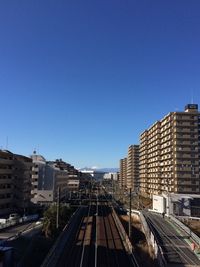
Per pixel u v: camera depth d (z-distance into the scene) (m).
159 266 49.59
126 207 138.50
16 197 106.62
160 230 82.94
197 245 64.12
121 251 59.00
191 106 149.00
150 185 179.50
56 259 50.59
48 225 69.12
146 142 191.50
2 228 73.44
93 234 76.31
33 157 172.50
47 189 142.50
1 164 97.88
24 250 51.34
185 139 143.38
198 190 140.38
